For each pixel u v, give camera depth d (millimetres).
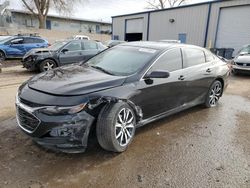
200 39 19391
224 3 17188
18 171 2666
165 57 3881
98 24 50031
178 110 4332
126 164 2904
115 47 4496
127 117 3191
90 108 2781
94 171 2738
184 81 4191
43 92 2846
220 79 5375
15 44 13531
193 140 3625
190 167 2891
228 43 17562
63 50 9023
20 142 3293
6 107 4777
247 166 2949
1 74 8922
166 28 22391
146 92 3455
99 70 3662
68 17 39406
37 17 37531
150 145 3414
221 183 2604
